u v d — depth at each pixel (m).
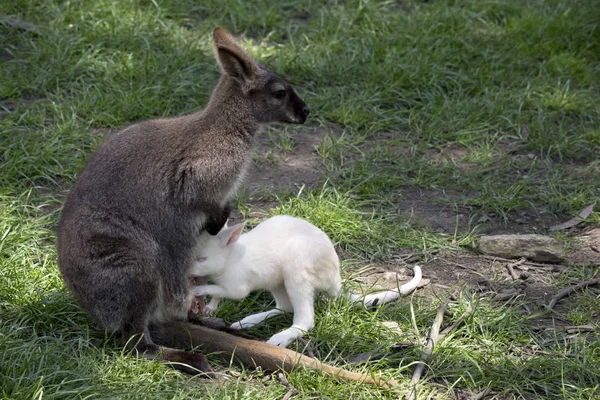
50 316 8.84
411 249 10.91
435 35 16.03
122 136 8.86
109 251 8.23
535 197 12.14
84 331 8.70
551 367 8.39
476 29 16.84
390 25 16.47
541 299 9.81
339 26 16.20
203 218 8.85
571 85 15.45
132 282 8.24
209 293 8.65
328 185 12.31
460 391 8.12
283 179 12.48
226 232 8.55
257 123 9.30
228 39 9.30
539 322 9.35
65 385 7.68
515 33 16.59
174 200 8.62
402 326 9.10
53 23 15.30
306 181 12.45
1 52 14.88
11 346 8.05
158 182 8.58
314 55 15.39
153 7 16.25
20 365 7.77
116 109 13.43
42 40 14.84
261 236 8.87
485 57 15.60
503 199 11.95
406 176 12.75
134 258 8.29
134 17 15.80
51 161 12.09
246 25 16.39
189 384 8.02
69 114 13.26
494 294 9.91
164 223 8.59
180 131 8.83
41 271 9.61
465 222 11.62
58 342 8.20
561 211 11.91
